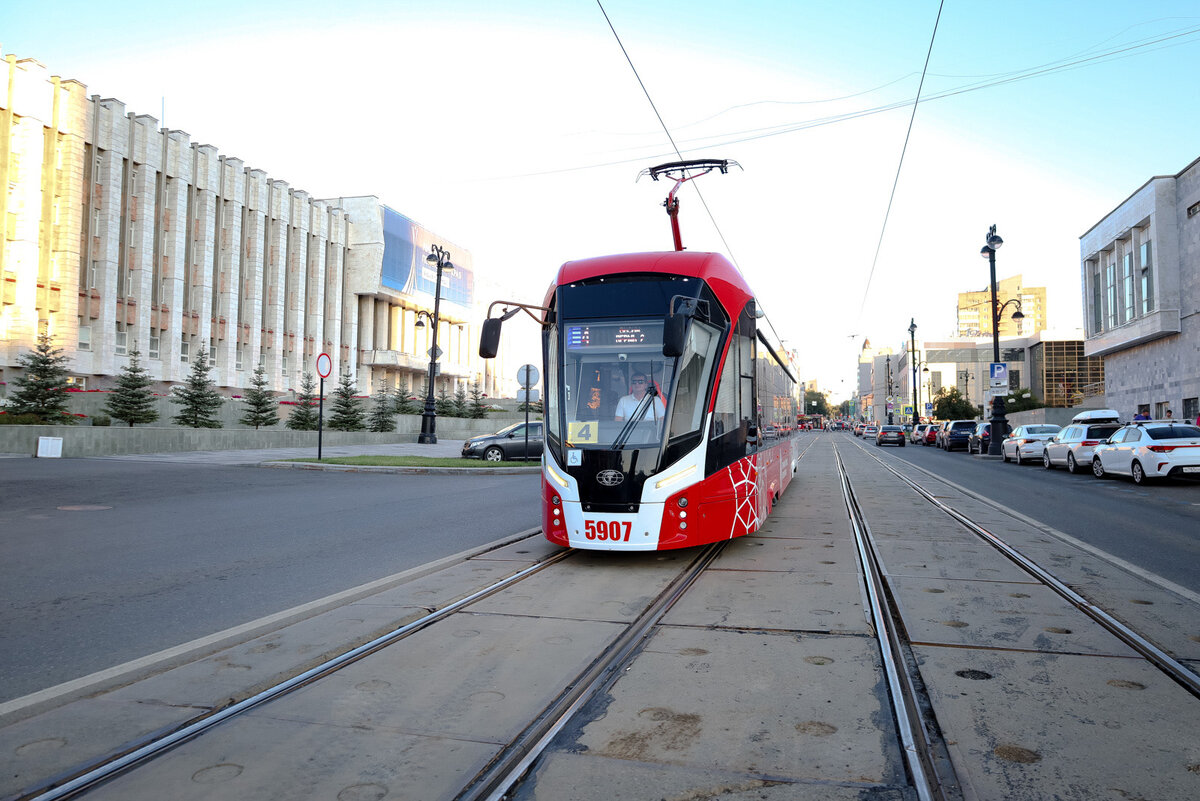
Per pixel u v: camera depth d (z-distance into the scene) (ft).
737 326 30.27
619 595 22.48
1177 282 112.88
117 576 24.80
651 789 10.75
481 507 44.60
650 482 26.22
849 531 35.06
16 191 124.77
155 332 150.00
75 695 14.20
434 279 246.27
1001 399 111.14
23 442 75.31
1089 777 11.05
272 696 14.26
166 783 10.89
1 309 122.21
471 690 14.60
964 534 34.22
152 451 83.51
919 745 12.18
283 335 186.39
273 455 86.63
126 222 144.46
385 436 125.39
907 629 18.80
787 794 10.61
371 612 20.29
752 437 31.89
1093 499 50.52
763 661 16.29
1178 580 24.57
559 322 28.99
